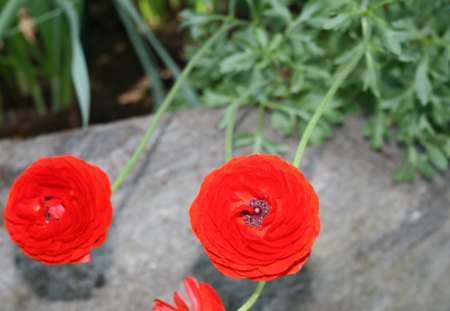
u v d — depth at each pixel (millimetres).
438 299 790
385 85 777
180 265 735
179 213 748
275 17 772
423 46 723
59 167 482
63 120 1015
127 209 745
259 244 444
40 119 1018
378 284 770
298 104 784
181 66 1105
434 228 792
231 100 792
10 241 730
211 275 735
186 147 781
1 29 748
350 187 780
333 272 758
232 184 456
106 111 1021
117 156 771
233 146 744
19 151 776
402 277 777
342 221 767
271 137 791
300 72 759
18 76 1043
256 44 760
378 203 781
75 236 483
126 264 731
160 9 1146
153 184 758
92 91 1053
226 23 768
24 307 718
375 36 743
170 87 1073
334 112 781
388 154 811
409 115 772
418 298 783
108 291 726
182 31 1152
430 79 748
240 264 453
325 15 710
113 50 1123
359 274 765
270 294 739
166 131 794
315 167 781
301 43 750
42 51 1122
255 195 474
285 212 438
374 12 677
